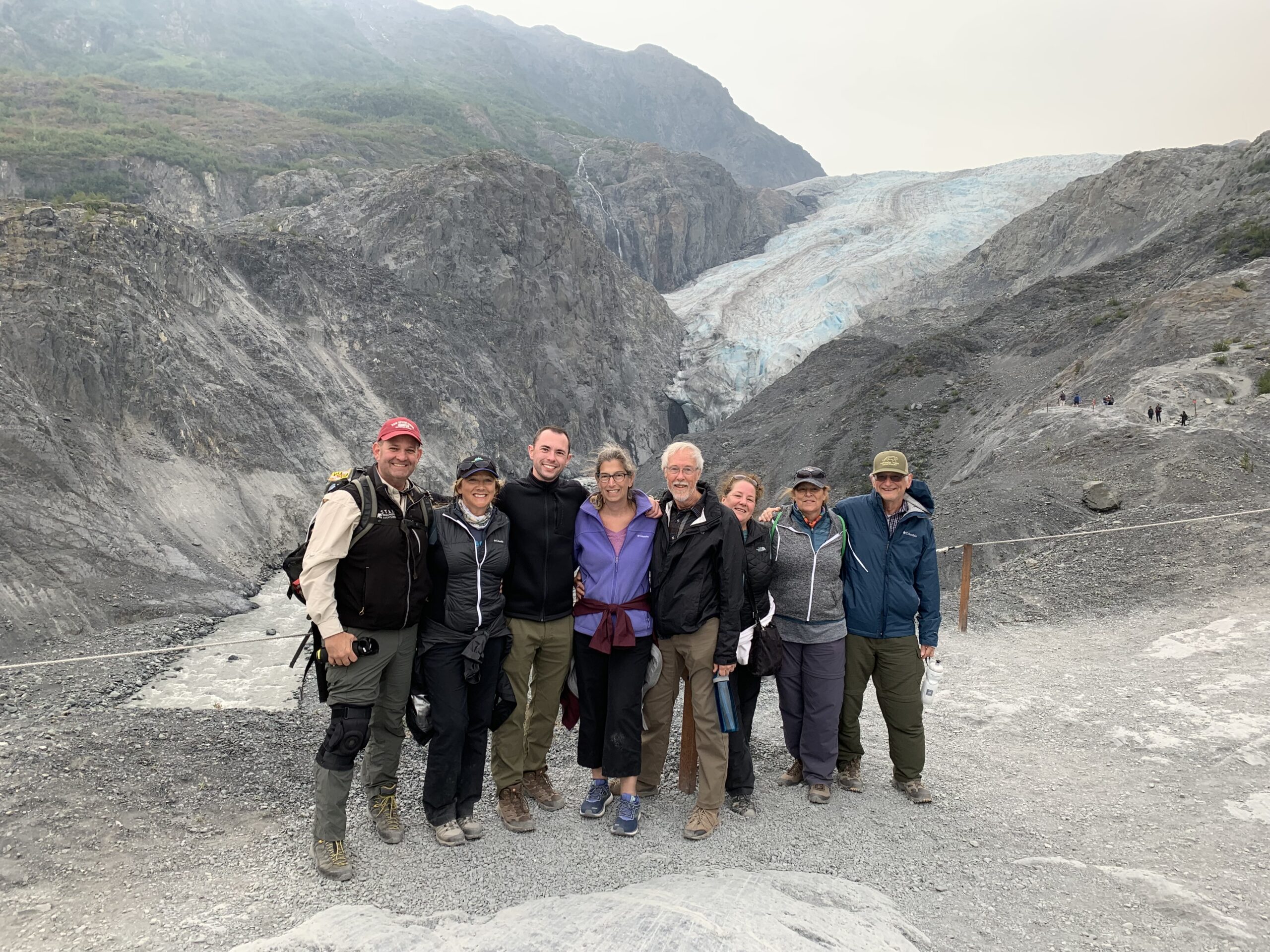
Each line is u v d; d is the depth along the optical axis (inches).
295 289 1951.3
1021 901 142.2
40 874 135.6
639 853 161.9
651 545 174.1
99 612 772.6
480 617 161.5
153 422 1136.8
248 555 1090.7
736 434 2571.4
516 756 172.7
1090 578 426.6
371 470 157.5
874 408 2046.0
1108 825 174.4
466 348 2466.8
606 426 3063.5
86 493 919.7
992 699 279.4
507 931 123.4
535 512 169.5
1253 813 172.7
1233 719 231.6
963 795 196.7
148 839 154.0
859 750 200.4
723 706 170.4
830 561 191.2
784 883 144.9
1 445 869.8
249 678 616.7
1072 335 2010.3
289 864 150.6
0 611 708.7
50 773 169.8
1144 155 3843.5
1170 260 2448.3
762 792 199.0
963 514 682.2
